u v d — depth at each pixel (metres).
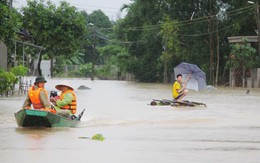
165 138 27.86
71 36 93.12
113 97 63.56
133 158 21.94
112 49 173.38
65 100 33.50
